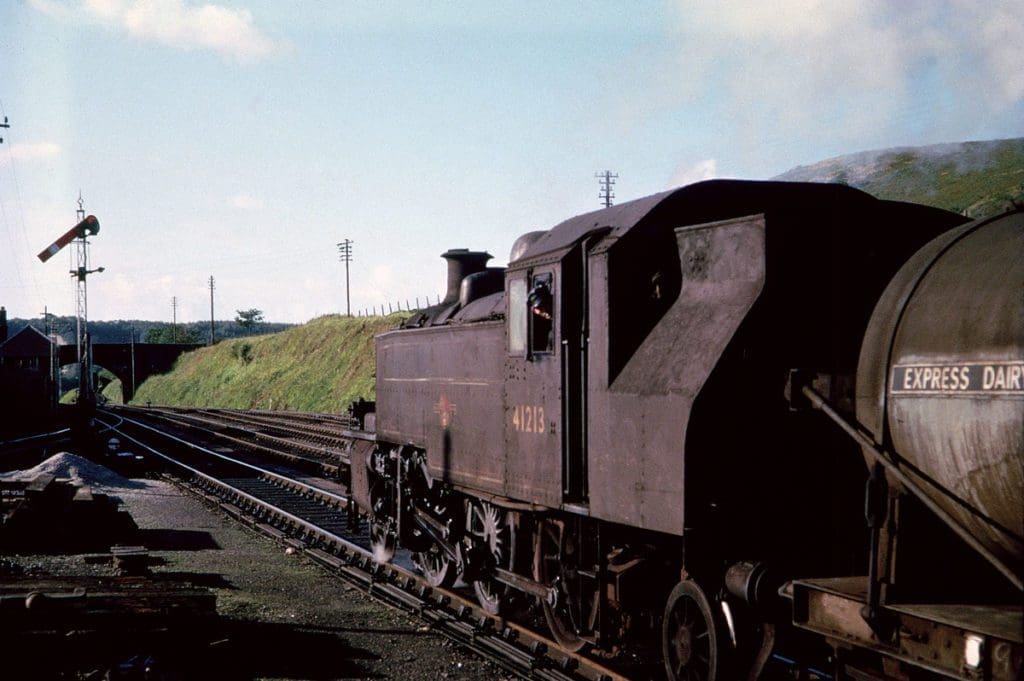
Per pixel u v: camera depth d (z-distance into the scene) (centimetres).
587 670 761
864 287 627
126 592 809
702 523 587
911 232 659
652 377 644
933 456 464
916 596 481
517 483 834
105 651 719
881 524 490
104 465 2722
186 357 9506
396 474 1193
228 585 1123
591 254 721
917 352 477
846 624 501
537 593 834
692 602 627
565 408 748
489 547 948
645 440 633
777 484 608
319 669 792
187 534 1555
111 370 10062
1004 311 433
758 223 605
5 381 4566
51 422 4853
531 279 804
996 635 410
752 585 571
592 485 706
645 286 703
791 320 608
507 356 851
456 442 977
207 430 4112
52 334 7438
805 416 614
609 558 734
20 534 1365
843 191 671
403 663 814
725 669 584
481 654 832
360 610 1011
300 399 5594
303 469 2509
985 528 450
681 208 711
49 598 728
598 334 706
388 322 5291
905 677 488
